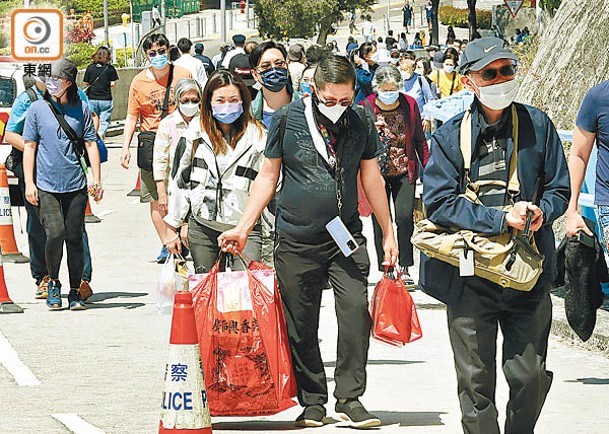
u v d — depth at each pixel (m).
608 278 11.42
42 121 16.03
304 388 10.56
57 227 16.16
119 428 10.48
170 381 9.16
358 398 10.65
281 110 10.28
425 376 12.68
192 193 11.84
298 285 10.36
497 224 8.32
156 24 83.50
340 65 9.99
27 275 19.84
